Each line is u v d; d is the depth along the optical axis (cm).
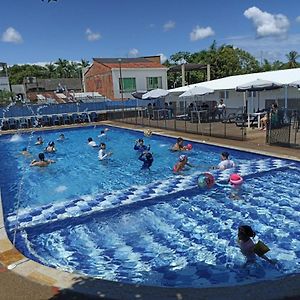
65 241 761
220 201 961
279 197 975
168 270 636
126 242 751
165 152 1708
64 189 1198
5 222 864
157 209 923
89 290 471
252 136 1784
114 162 1579
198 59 5828
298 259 652
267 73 2684
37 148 2088
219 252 694
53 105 3262
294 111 1788
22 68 10569
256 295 438
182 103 3241
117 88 4372
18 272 536
